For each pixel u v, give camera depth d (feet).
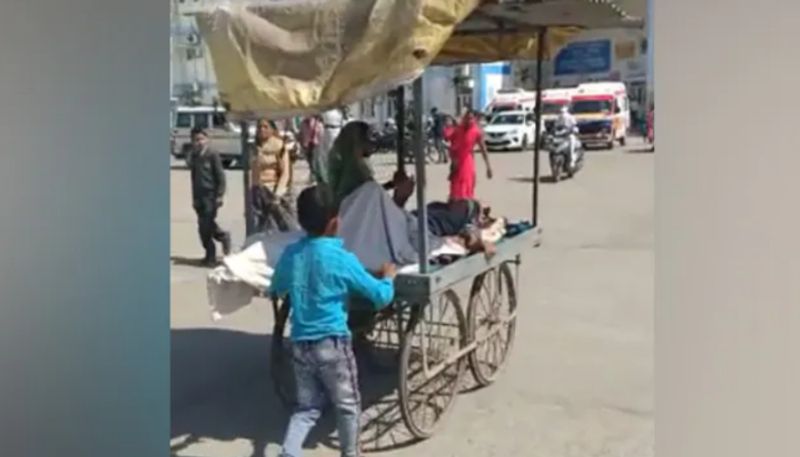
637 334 19.19
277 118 13.66
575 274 25.55
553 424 13.99
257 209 23.57
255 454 12.82
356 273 11.55
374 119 29.63
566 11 15.42
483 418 14.35
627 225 34.58
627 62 85.35
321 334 11.46
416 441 13.57
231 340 19.19
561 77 86.74
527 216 36.63
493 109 77.46
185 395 15.38
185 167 49.37
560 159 51.80
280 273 11.75
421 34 11.82
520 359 17.49
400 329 13.80
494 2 13.57
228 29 13.07
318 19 12.55
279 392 13.94
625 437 13.32
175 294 23.36
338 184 14.62
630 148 74.84
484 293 16.65
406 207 16.35
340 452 12.11
